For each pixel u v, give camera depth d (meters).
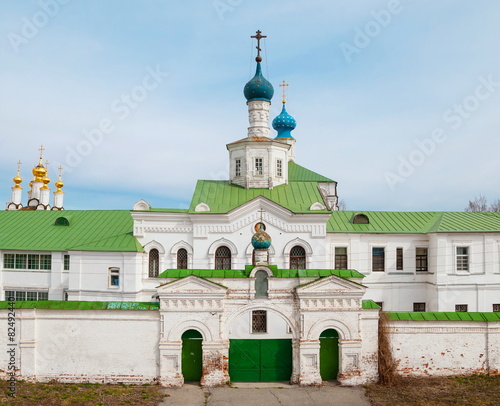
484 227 44.69
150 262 43.84
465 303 43.84
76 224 49.94
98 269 43.56
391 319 30.17
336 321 29.62
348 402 26.55
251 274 29.98
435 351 30.14
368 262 45.81
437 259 44.00
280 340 30.70
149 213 43.09
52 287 46.38
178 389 28.61
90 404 25.88
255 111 50.38
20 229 49.66
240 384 29.67
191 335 30.16
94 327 29.62
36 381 29.22
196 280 29.41
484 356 30.23
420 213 49.56
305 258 42.38
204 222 42.47
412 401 26.59
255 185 47.34
